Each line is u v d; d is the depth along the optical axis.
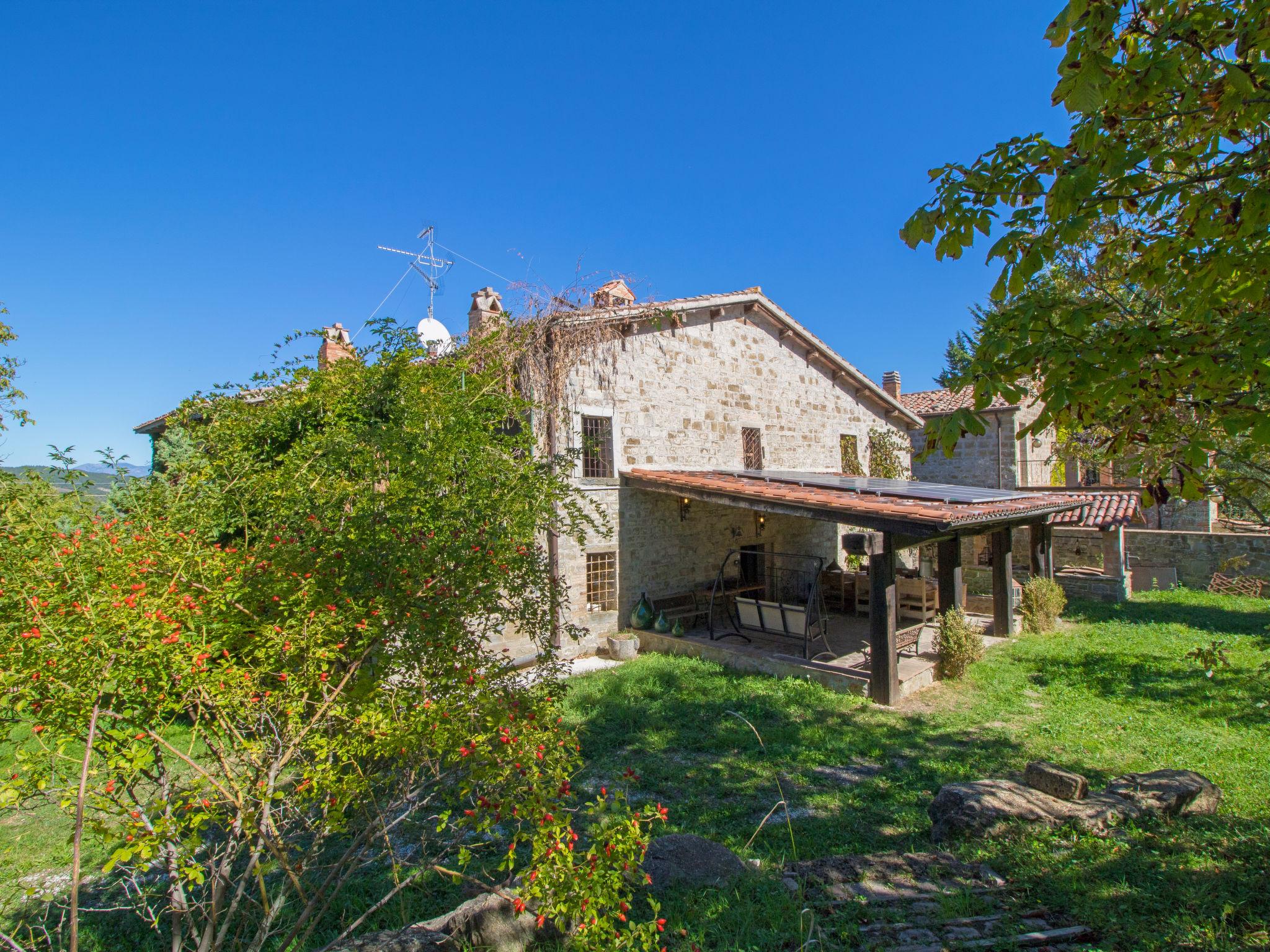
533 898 3.36
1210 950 3.65
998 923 4.14
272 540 4.61
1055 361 3.27
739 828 6.20
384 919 4.73
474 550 4.43
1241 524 21.45
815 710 9.52
